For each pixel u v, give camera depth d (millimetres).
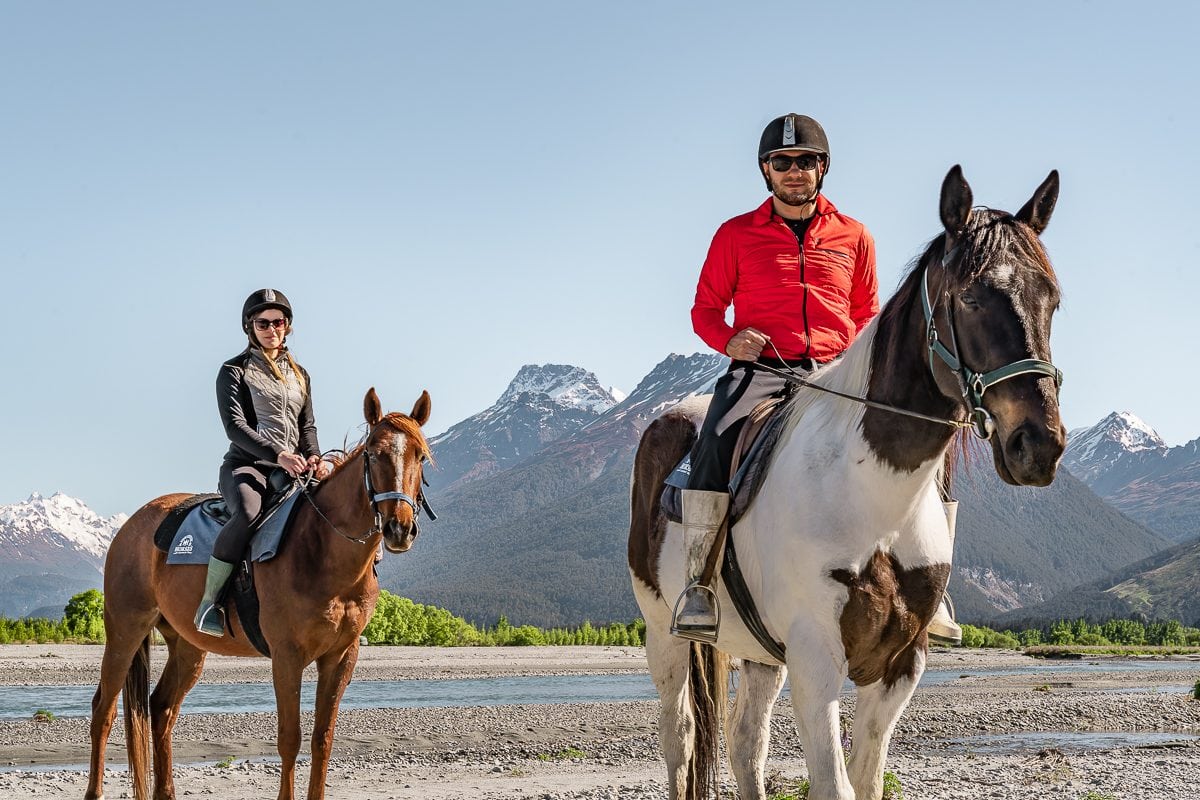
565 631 99250
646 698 31031
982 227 4289
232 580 7844
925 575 4664
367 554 7422
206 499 8602
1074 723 21703
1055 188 4496
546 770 14078
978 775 12133
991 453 4492
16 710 23500
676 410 6348
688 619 5129
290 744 7414
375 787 11867
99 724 8625
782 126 5594
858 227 5879
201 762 15156
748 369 5562
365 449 7375
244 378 8281
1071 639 136500
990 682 40781
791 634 4668
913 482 4527
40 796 10367
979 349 4105
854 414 4734
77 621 63188
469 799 10445
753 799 5965
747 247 5738
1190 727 21203
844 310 5758
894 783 10172
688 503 5277
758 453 5133
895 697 4785
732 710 6184
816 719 4469
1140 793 10344
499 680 40906
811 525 4645
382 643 74875
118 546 8789
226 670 39875
